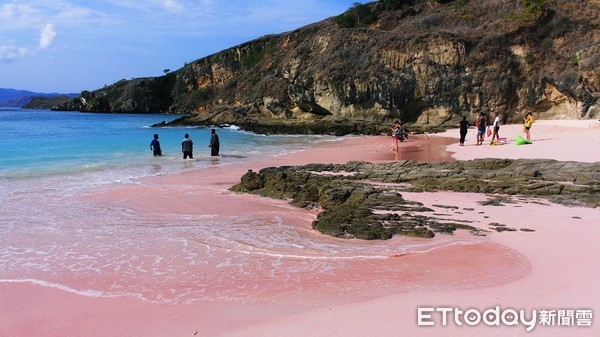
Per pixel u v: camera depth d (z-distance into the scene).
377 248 8.30
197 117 52.72
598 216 10.06
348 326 5.34
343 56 45.06
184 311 5.88
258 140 33.31
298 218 10.77
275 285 6.67
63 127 49.12
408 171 14.93
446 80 40.22
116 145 28.25
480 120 24.36
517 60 39.59
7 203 12.44
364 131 38.50
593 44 35.47
